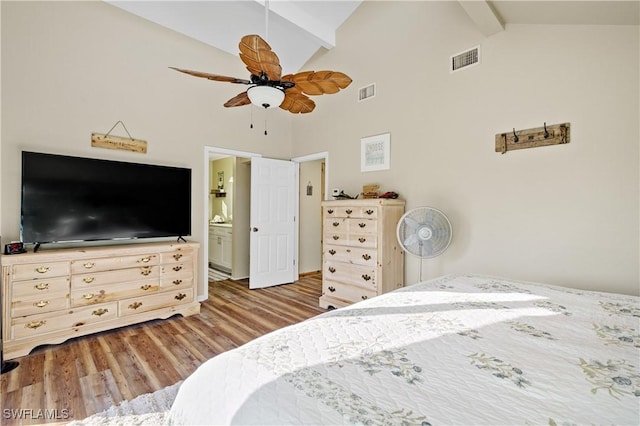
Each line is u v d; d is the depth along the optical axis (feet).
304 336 3.59
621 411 2.30
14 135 8.98
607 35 7.10
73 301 8.64
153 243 11.23
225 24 12.17
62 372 7.06
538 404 2.37
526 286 6.09
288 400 2.38
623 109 6.91
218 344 8.62
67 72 9.88
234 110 14.19
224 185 20.79
